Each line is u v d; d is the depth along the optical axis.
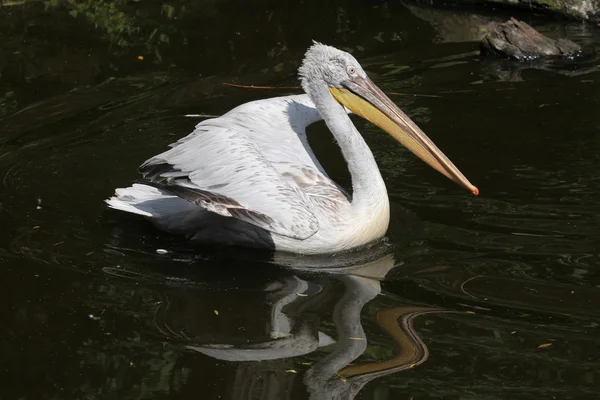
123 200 11.78
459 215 12.20
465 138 14.57
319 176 12.06
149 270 11.00
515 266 10.81
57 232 11.80
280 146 12.27
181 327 9.71
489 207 12.36
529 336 9.34
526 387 8.51
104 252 11.38
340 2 22.09
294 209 11.06
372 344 9.35
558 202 12.38
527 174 13.24
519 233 11.60
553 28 20.33
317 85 12.19
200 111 15.91
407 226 12.02
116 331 9.59
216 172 11.31
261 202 11.06
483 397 8.38
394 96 16.48
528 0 21.23
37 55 18.41
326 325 9.77
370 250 11.59
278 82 17.19
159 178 11.34
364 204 11.67
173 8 21.42
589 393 8.38
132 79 17.36
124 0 21.81
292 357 9.16
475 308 9.95
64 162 13.90
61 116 15.66
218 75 17.61
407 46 19.19
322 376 8.80
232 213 10.57
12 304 10.08
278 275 10.95
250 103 13.06
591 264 10.75
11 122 15.39
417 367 8.91
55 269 10.87
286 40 19.48
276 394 8.51
